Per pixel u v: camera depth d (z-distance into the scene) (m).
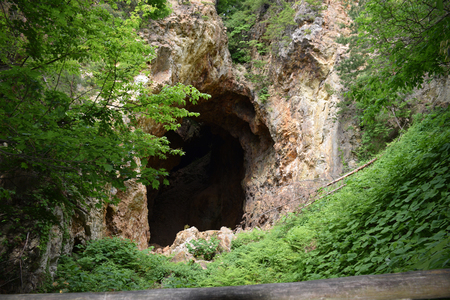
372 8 6.53
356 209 5.37
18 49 5.00
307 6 17.45
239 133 22.55
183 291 1.70
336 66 14.41
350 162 13.73
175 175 30.41
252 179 20.05
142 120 12.25
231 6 21.73
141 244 11.59
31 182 5.64
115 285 6.11
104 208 9.48
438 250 2.63
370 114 6.30
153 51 5.51
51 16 4.07
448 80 11.38
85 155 3.76
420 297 1.58
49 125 3.76
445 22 4.67
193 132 29.27
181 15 16.06
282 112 17.56
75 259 7.33
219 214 25.58
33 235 5.36
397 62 5.60
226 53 19.25
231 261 9.08
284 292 1.65
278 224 11.70
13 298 1.67
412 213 3.70
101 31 5.04
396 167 5.66
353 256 3.82
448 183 3.79
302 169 15.27
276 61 18.45
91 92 6.81
